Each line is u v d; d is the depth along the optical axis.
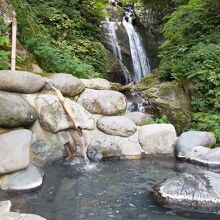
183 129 6.32
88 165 5.01
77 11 9.12
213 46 7.01
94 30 9.45
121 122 5.63
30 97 4.97
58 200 3.76
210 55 6.85
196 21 7.99
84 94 5.80
